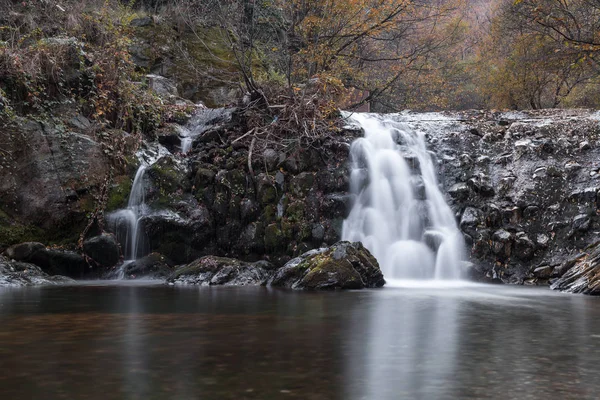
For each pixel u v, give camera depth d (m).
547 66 21.64
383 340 4.50
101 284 9.82
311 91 14.10
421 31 26.28
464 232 11.20
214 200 11.53
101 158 11.91
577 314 6.15
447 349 4.16
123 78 13.76
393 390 3.06
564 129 13.13
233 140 12.64
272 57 19.34
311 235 11.14
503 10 24.77
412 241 11.36
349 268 9.11
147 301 7.12
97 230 11.34
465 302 7.25
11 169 11.13
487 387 3.12
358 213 11.52
